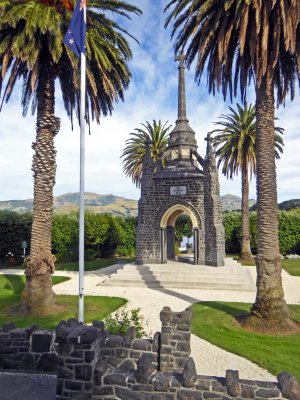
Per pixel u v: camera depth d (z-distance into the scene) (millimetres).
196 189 23453
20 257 32375
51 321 12648
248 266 28734
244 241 32281
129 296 17594
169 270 21453
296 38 11984
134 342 8094
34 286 14109
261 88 12664
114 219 37688
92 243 34219
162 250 23688
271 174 12492
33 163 14891
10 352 8602
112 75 16469
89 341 6422
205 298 17109
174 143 26062
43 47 14297
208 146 23484
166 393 5965
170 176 23906
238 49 13531
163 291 18984
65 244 33250
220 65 12273
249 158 31078
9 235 32219
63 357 6484
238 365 9109
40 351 8531
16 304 15211
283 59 13781
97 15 14867
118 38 15680
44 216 14641
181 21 14281
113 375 6340
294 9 10758
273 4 10383
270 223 12367
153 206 24094
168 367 7961
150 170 24406
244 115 30828
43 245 14523
